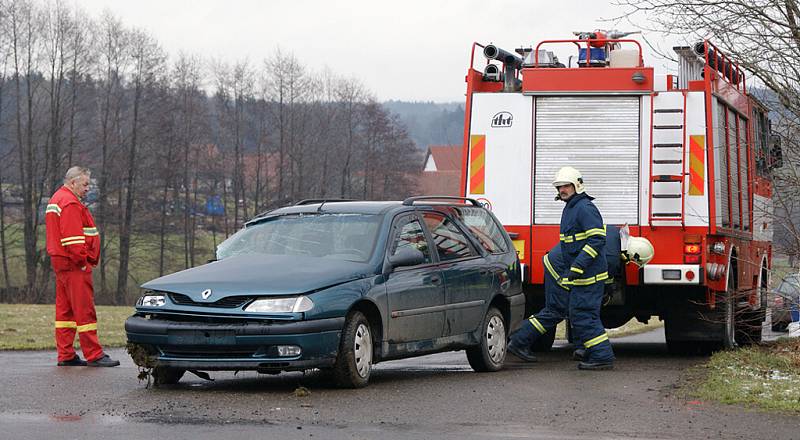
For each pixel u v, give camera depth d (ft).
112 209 296.30
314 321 40.22
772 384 42.73
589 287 51.80
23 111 287.89
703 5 56.65
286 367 40.01
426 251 47.83
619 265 56.75
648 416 35.55
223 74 330.13
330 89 351.25
